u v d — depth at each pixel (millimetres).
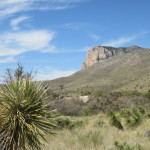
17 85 4895
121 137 12734
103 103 38625
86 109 32625
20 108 4781
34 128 4738
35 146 4766
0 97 4711
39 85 5098
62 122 15508
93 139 10898
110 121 17094
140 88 117000
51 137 11359
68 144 10398
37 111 4902
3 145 4539
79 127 16344
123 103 40438
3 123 4555
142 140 11469
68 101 35281
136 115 18156
